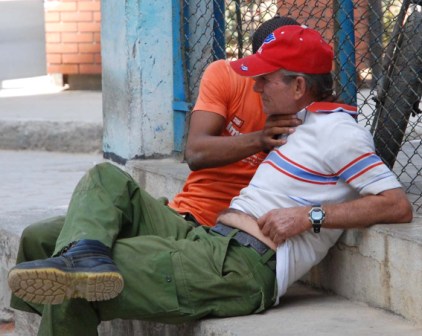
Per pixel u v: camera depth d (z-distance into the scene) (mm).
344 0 5488
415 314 4453
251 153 4934
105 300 4590
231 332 4477
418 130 6023
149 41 7043
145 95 7086
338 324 4523
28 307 5062
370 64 5520
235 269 4703
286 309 4820
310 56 4668
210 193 5332
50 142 12305
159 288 4637
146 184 6867
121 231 4902
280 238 4672
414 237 4445
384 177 4629
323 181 4727
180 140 7105
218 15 6961
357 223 4637
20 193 9227
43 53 16062
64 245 4566
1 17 15945
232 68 4758
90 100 14336
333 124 4660
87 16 15539
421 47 5234
